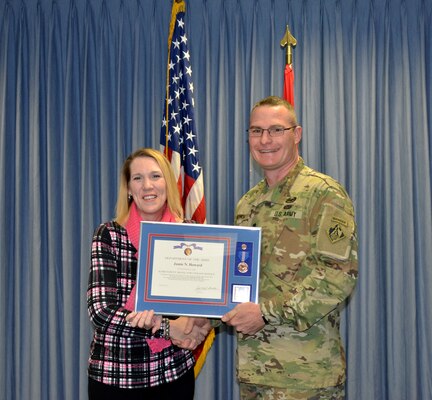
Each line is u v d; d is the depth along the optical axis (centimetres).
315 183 181
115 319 164
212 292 173
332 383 175
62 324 301
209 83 302
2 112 300
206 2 303
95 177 302
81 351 296
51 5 304
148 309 171
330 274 168
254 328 171
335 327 180
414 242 297
